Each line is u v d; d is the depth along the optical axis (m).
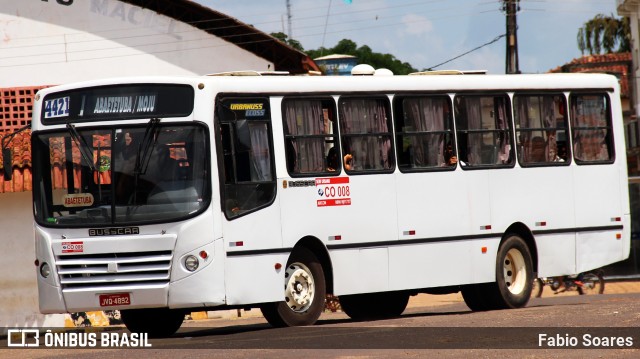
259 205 25.02
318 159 26.47
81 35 50.69
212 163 24.14
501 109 30.36
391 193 27.70
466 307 39.28
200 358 19.20
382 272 27.47
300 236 25.80
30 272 42.38
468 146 29.52
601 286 45.62
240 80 25.19
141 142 24.27
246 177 24.84
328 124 26.81
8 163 26.08
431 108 28.88
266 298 24.98
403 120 28.27
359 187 27.09
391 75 29.08
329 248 26.47
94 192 24.38
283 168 25.67
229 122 24.53
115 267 24.05
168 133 24.25
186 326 37.97
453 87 29.34
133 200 24.08
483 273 29.59
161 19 50.97
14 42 50.50
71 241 24.33
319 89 26.69
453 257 28.92
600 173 32.25
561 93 31.62
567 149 31.62
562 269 31.39
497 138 30.17
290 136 25.95
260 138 25.41
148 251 23.88
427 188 28.45
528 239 30.91
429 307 42.50
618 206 32.62
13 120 49.22
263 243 25.00
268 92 25.69
